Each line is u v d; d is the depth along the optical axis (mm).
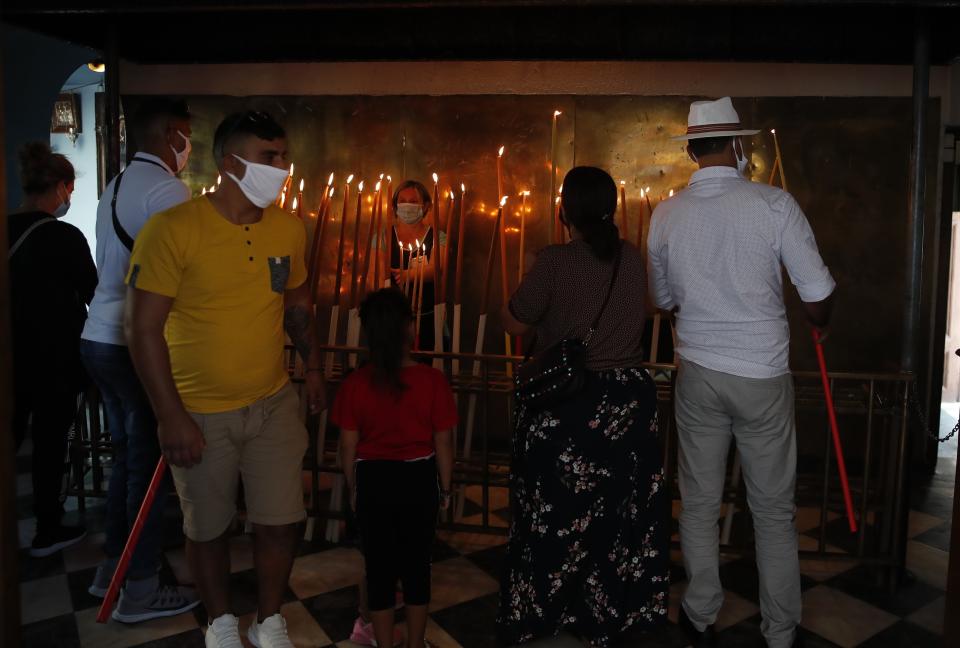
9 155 4719
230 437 2119
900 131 4090
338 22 3549
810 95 4117
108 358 2498
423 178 4371
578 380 2154
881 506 2912
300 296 2367
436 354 2973
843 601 2756
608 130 4234
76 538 3207
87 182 6953
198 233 1985
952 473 4242
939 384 4250
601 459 2258
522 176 4301
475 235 4352
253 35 3613
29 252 3025
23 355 2992
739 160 2342
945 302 4195
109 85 3254
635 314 2264
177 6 2693
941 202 4176
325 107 4395
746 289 2203
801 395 3289
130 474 2561
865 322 4188
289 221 2215
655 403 2316
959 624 1590
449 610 2680
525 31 3469
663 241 2330
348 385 2227
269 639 2223
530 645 2402
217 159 2047
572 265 2221
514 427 2375
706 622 2447
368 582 2215
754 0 2445
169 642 2480
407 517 2217
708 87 4164
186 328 2049
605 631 2375
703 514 2396
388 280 3590
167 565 2998
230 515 2197
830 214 4160
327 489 3875
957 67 4000
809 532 3375
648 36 3402
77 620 2602
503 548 3184
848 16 3227
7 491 1057
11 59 4684
